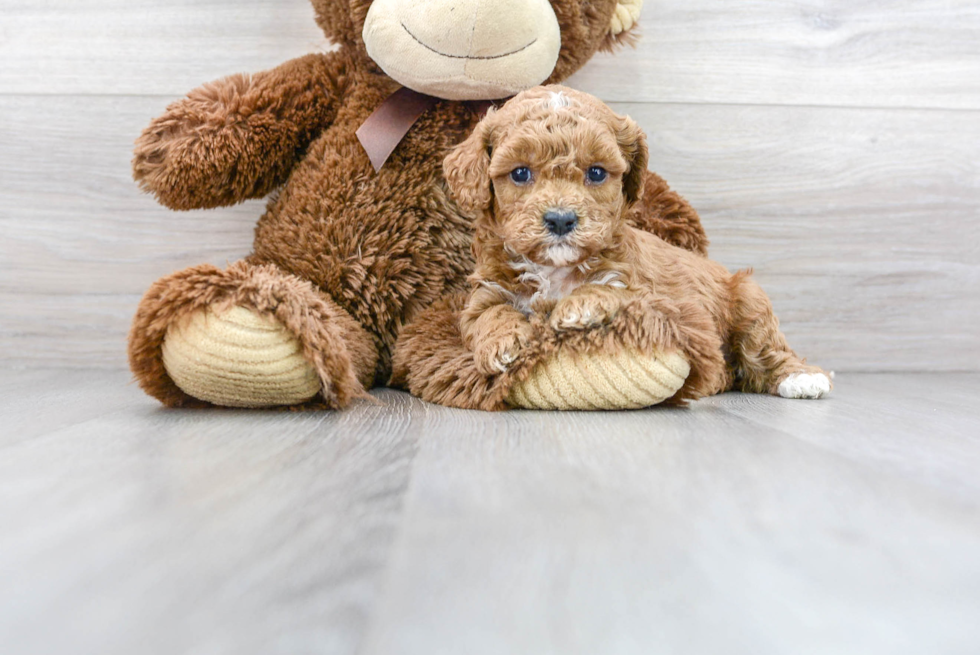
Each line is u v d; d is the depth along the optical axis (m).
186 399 1.41
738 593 0.58
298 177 1.73
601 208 1.30
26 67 2.01
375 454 1.00
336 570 0.60
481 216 1.47
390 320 1.72
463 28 1.50
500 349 1.33
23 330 2.06
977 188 2.19
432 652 0.48
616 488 0.84
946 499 0.83
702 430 1.19
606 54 2.08
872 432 1.21
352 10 1.65
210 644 0.49
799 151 2.15
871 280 2.19
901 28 2.13
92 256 2.05
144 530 0.69
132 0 2.01
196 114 1.62
